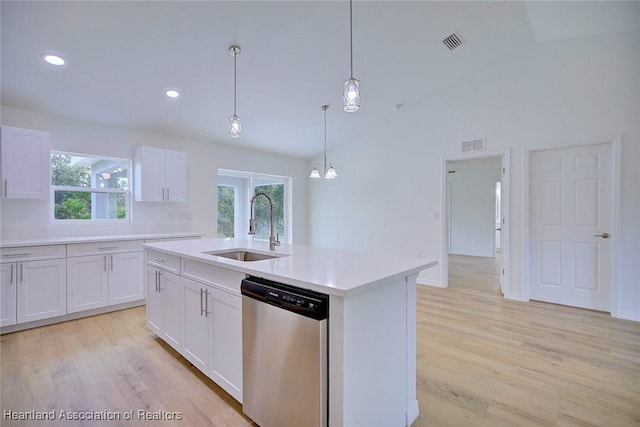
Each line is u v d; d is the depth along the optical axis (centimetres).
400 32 308
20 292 283
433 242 458
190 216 466
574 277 355
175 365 227
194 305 212
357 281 135
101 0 215
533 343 262
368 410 141
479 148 411
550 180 367
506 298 391
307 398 136
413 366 175
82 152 365
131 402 184
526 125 376
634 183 314
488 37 342
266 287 153
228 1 235
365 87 406
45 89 302
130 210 407
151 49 271
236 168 529
